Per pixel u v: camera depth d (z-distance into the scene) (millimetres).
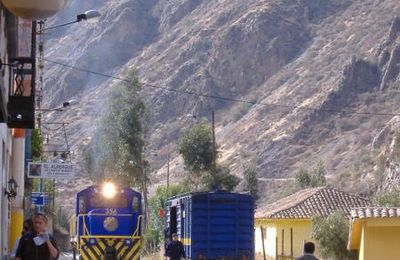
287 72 188250
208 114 184500
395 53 168500
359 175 120500
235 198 38312
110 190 37844
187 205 38469
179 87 193375
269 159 152750
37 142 50719
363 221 32438
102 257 37125
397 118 137500
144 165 97250
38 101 53438
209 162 102000
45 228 17625
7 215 30547
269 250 63406
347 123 156250
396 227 32219
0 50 21500
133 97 98250
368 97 161625
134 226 37625
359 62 168750
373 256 32219
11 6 13008
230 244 37844
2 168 27047
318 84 173500
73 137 177625
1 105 16469
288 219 60562
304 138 156250
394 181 94000
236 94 190875
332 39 193000
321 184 108188
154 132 180250
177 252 34875
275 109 170375
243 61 196250
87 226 37250
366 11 198000
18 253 17391
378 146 133250
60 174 37562
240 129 168375
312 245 20516
